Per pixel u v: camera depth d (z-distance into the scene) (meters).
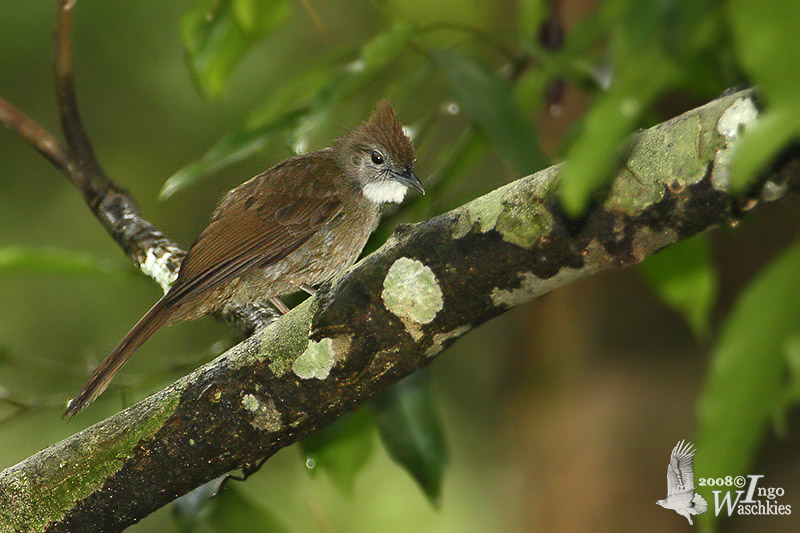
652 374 12.22
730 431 3.45
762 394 3.38
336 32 14.93
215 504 9.18
